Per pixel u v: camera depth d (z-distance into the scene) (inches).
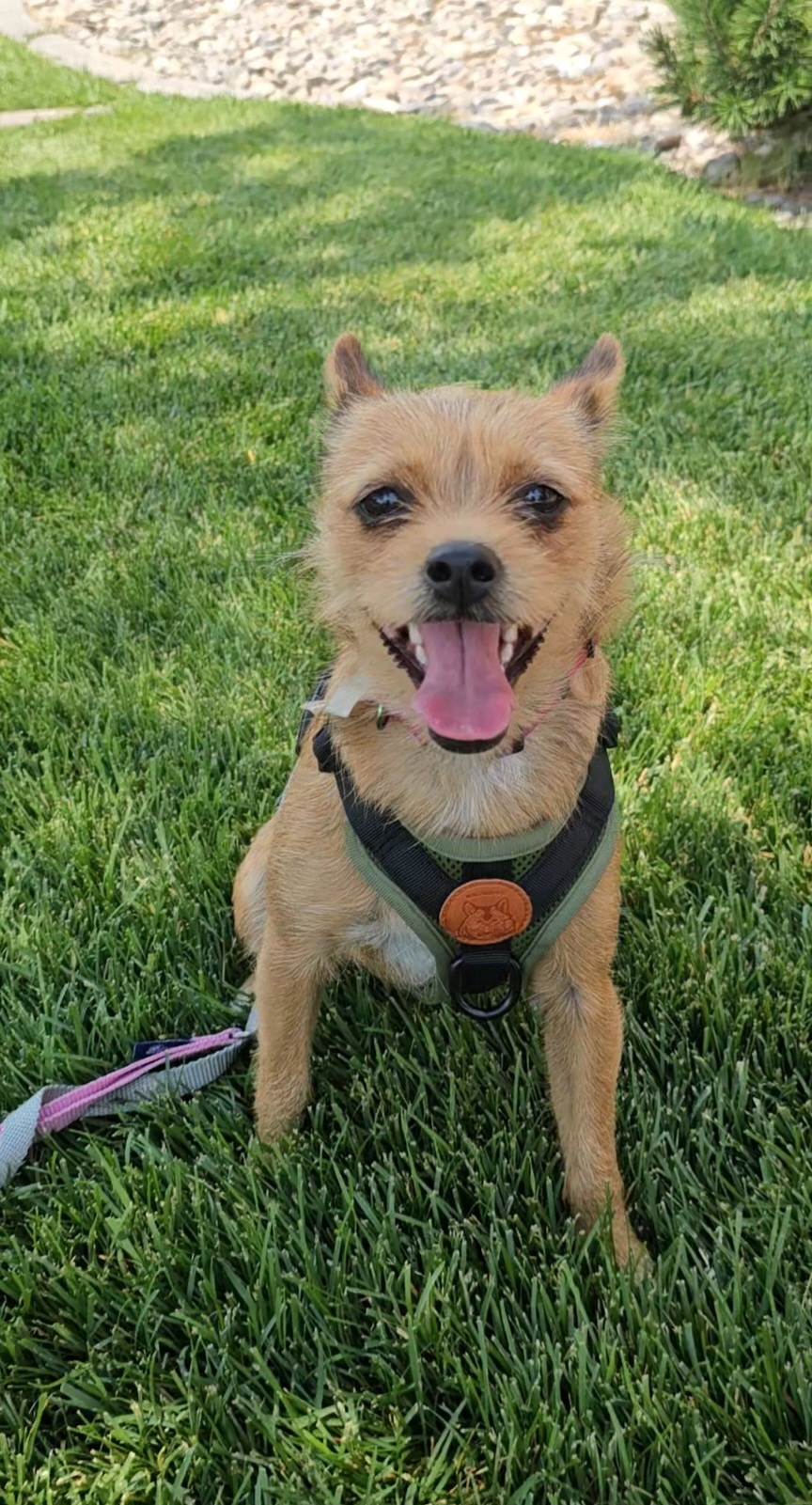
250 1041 22.6
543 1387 16.6
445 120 105.0
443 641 17.6
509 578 17.2
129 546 37.9
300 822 19.6
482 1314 17.2
